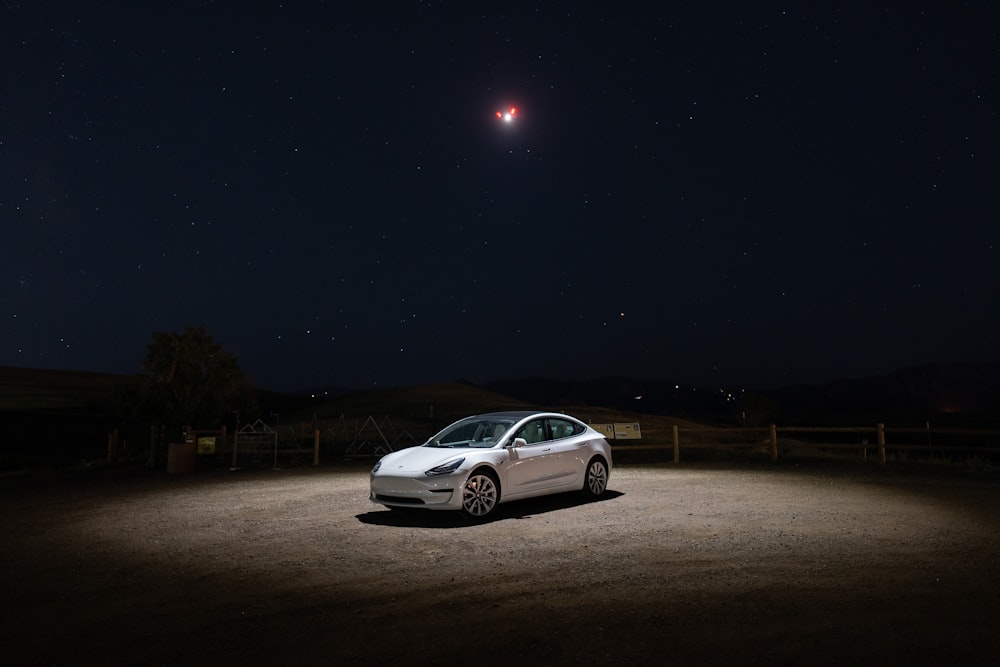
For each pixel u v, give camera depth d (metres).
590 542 8.32
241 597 6.16
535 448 11.19
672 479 15.41
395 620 5.37
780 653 4.45
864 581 6.23
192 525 10.29
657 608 5.50
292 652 4.69
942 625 4.93
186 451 19.66
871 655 4.39
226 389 29.81
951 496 12.16
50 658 4.64
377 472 10.59
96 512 11.83
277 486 15.57
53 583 6.76
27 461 30.31
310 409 51.91
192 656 4.65
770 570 6.73
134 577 6.99
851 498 11.98
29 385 61.47
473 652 4.61
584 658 4.45
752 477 15.76
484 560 7.49
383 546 8.41
